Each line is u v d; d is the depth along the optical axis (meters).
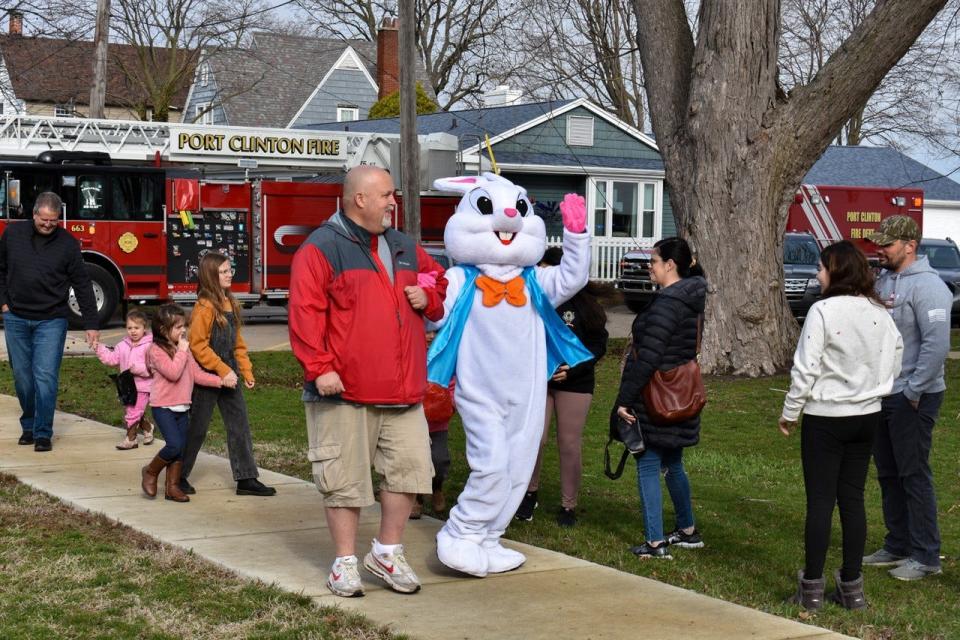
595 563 6.59
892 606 5.95
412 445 5.83
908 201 30.36
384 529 5.94
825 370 5.70
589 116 33.47
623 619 5.50
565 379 7.32
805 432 5.77
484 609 5.64
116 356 9.90
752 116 16.14
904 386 6.41
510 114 33.69
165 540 6.86
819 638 5.27
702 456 10.45
